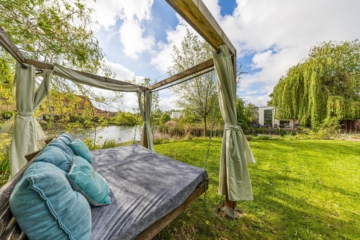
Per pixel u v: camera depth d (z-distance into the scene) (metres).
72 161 1.35
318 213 1.97
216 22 1.48
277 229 1.70
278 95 10.43
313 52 9.79
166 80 3.33
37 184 0.66
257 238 1.58
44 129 3.90
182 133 8.98
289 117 9.80
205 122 8.45
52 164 1.03
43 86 2.25
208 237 1.58
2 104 3.13
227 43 1.79
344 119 8.79
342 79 9.37
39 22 2.12
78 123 4.31
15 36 2.31
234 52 1.99
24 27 2.19
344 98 8.88
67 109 4.01
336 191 2.53
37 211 0.66
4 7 1.95
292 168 3.57
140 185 1.49
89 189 1.09
